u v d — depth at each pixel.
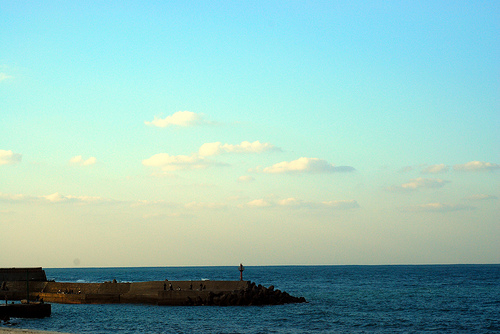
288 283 152.12
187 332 53.81
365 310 73.50
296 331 55.19
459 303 84.19
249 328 56.59
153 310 70.88
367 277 196.12
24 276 99.19
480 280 163.12
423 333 54.81
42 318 63.38
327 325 59.38
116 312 69.00
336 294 103.38
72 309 72.75
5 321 58.94
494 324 60.97
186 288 79.12
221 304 75.69
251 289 78.06
